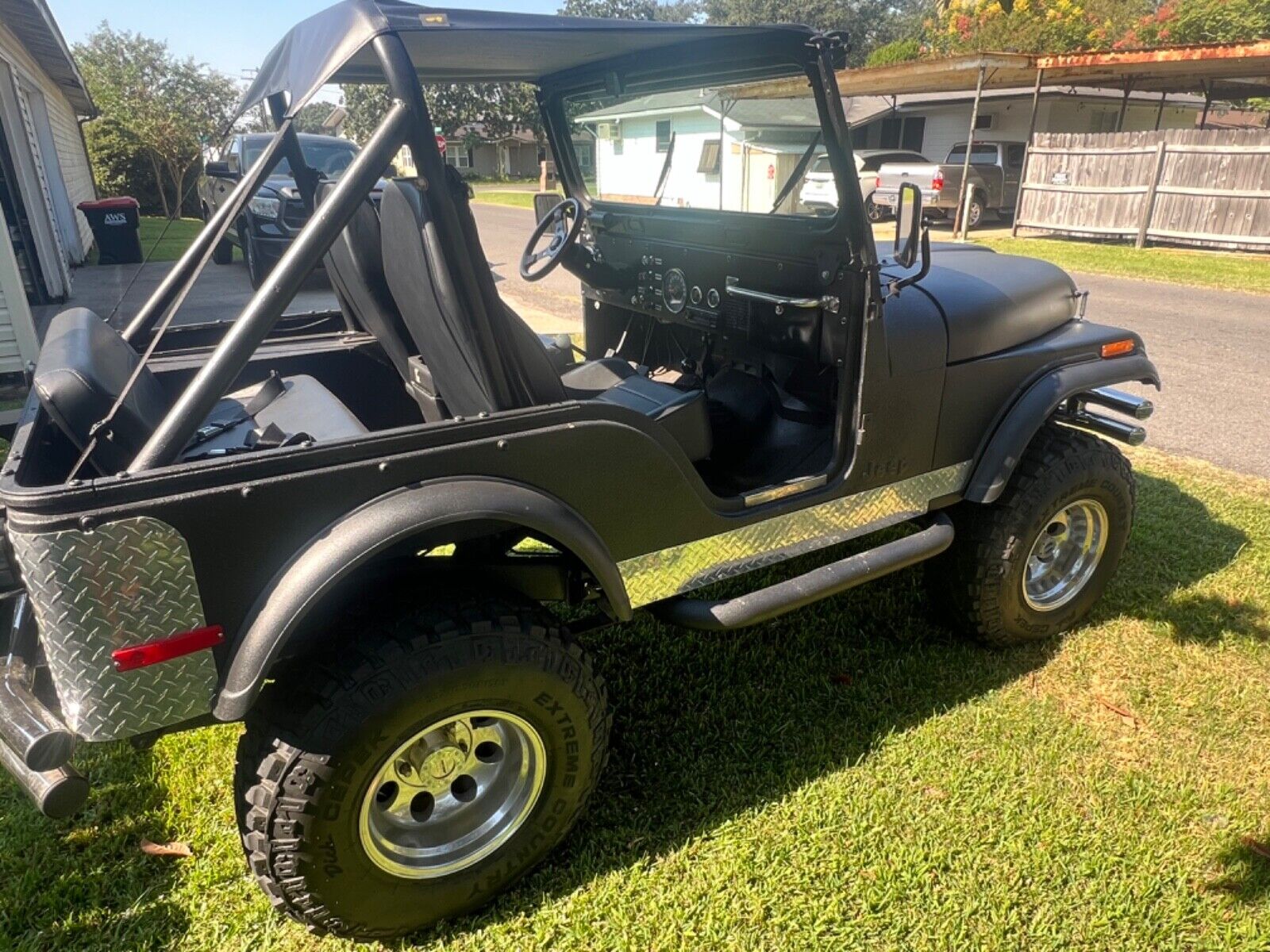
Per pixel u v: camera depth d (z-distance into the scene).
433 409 2.31
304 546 1.58
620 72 2.65
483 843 1.93
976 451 2.63
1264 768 2.38
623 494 1.95
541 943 1.89
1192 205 12.18
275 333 2.95
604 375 2.84
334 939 1.90
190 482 1.46
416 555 1.93
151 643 1.49
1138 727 2.55
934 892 2.00
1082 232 13.64
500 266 11.12
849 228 2.16
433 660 1.71
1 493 1.41
